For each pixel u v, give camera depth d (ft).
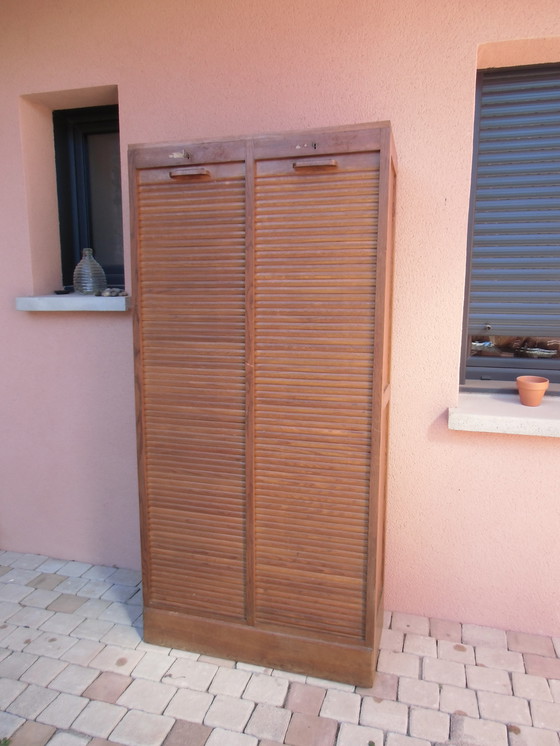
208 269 6.99
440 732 6.48
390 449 8.36
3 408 10.34
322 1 7.66
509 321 8.68
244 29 8.00
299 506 7.09
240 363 7.04
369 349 6.53
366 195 6.28
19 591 9.41
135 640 8.17
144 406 7.57
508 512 8.09
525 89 8.06
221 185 6.76
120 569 10.17
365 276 6.42
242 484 7.29
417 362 8.07
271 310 6.79
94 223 10.64
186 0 8.17
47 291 10.09
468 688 7.16
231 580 7.55
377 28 7.53
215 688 7.19
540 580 8.13
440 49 7.37
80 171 10.44
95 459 9.96
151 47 8.43
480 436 7.99
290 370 6.84
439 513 8.34
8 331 10.02
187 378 7.30
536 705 6.87
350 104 7.78
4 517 10.79
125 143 8.80
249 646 7.59
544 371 8.71
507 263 8.52
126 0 8.43
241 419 7.16
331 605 7.18
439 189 7.64
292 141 6.38
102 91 9.02
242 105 8.18
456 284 7.78
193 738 6.41
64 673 7.47
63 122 10.30
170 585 7.87
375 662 7.42
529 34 7.11
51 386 9.97
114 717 6.72
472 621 8.51
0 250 9.81
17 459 10.46
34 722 6.66
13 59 9.14
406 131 7.64
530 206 8.30
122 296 9.30
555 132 8.05
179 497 7.62
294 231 6.57
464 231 7.65
